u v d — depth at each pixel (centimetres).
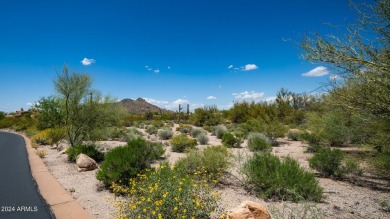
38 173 858
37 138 1952
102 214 496
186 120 4900
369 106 361
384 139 497
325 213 484
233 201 562
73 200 575
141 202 406
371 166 618
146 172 645
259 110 3250
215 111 3903
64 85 1202
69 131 1271
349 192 638
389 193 624
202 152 817
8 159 1156
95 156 1112
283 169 605
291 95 3216
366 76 338
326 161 806
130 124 3750
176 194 393
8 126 5225
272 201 566
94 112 1255
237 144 1545
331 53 348
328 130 1053
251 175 640
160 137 2158
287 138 2072
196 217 398
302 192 569
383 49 329
